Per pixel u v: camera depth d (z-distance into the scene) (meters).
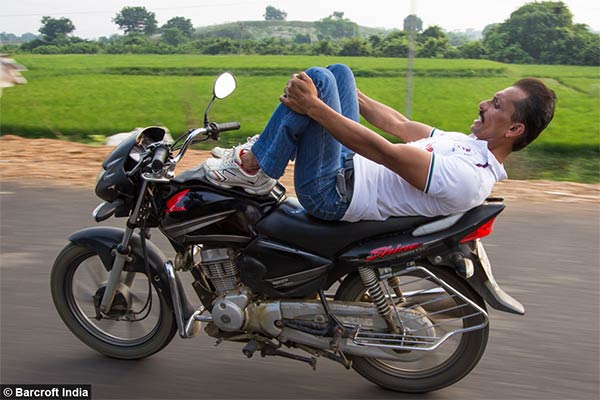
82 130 11.34
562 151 9.32
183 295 3.26
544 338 3.66
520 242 5.16
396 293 3.15
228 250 3.09
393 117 3.51
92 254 3.40
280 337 3.09
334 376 3.29
